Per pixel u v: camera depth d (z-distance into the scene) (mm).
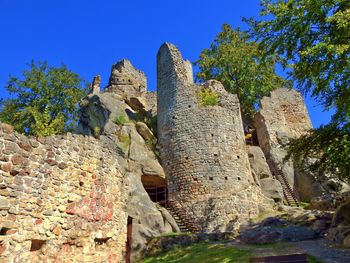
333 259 8844
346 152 12609
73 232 7645
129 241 11656
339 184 22094
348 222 12469
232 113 21797
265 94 32719
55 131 22250
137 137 21734
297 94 32594
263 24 10773
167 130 21453
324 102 11000
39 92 26219
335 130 12141
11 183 6453
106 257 8625
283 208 19109
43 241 6891
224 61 31797
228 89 30844
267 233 13102
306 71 9992
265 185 21922
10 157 6566
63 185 7691
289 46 10320
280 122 29234
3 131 6574
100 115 24719
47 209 7105
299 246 11312
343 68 8836
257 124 29219
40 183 7094
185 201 18359
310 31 9898
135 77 32250
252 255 10312
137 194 16328
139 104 27766
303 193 23609
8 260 6039
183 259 11555
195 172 18859
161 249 13461
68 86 27797
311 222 14680
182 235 14211
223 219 17016
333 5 9125
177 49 24188
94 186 8695
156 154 21281
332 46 8297
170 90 22656
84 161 8562
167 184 19797
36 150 7219
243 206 17812
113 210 9367
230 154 19719
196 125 20375
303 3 9602
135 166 19406
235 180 18797
